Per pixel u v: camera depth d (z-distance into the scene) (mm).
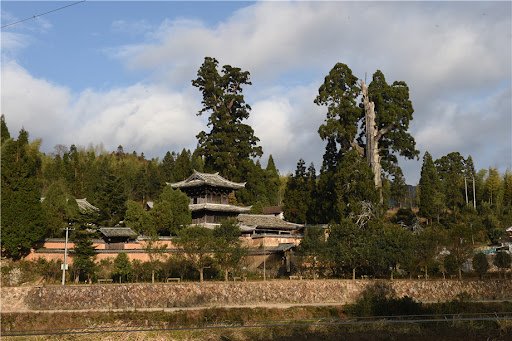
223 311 51594
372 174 77875
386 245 63688
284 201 94750
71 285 52188
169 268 58406
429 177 106000
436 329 45469
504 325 45188
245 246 65812
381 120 85562
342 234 66250
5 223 55219
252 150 104688
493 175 115938
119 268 56844
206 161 103812
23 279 53844
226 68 109250
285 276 65625
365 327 46219
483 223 89188
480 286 62438
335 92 84250
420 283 61562
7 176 56750
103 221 70562
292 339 43531
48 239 59250
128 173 113812
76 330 46000
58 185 72375
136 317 49312
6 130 69062
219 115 105688
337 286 59594
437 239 64875
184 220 72562
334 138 85938
